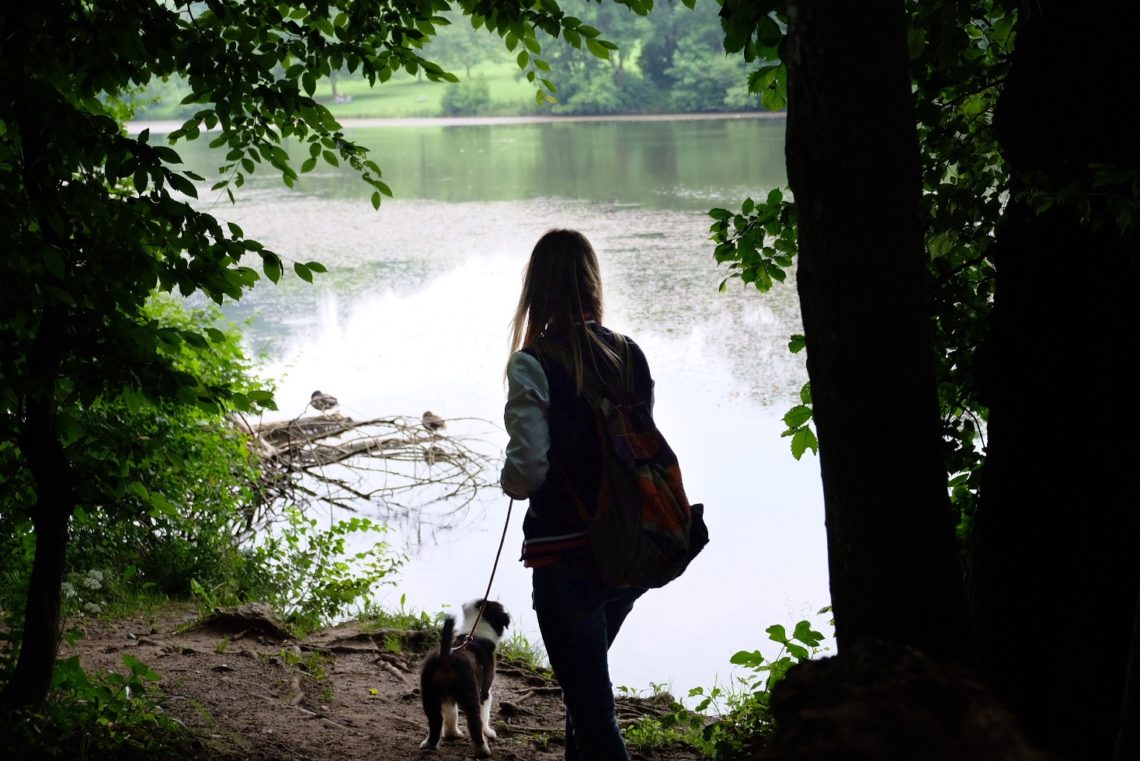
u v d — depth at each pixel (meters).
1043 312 3.42
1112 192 3.22
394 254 25.33
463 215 30.69
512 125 63.91
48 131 4.02
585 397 3.31
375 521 11.13
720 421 13.11
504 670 6.80
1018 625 3.39
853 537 2.54
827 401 2.54
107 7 4.37
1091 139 3.41
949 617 2.54
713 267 21.73
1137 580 3.15
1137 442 3.19
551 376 3.31
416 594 9.09
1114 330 3.25
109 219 4.07
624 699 6.36
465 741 5.34
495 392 15.09
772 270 5.15
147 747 4.17
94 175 4.34
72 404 4.41
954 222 4.86
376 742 5.16
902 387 2.48
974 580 3.59
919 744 1.85
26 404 4.15
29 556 6.58
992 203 4.83
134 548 8.23
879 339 2.46
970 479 4.84
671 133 54.78
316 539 8.99
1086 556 3.25
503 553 10.19
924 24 4.22
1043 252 3.44
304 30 5.49
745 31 3.69
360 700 5.92
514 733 5.64
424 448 12.90
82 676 4.34
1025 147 3.60
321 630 7.42
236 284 4.29
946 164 5.14
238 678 5.85
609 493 3.25
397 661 6.72
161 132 57.72
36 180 3.95
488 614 5.57
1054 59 3.51
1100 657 3.19
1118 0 3.35
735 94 66.12
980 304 4.88
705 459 11.82
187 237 4.20
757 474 11.37
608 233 26.25
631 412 3.34
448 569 9.77
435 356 16.77
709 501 10.62
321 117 5.41
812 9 2.41
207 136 55.88
